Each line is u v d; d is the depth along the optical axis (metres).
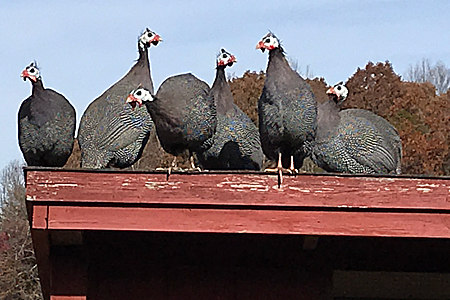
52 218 4.44
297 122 5.07
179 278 5.07
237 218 4.47
